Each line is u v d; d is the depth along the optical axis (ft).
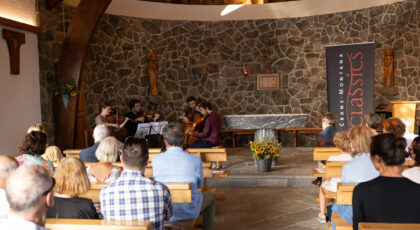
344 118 21.90
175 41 29.14
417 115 24.53
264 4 28.76
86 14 20.13
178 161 8.87
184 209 8.80
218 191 16.05
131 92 27.61
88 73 24.30
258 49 29.60
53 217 6.30
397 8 25.96
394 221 5.53
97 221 5.27
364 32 27.45
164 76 29.09
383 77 26.94
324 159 12.87
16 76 17.25
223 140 29.78
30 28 18.01
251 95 29.86
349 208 8.02
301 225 11.55
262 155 17.42
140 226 5.05
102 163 8.80
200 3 30.22
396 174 5.68
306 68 29.07
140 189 6.35
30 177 3.70
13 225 3.62
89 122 24.43
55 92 19.77
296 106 29.40
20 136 17.47
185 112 23.70
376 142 5.77
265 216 12.53
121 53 26.94
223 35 29.63
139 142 6.48
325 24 28.48
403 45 26.00
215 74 29.78
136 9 27.25
